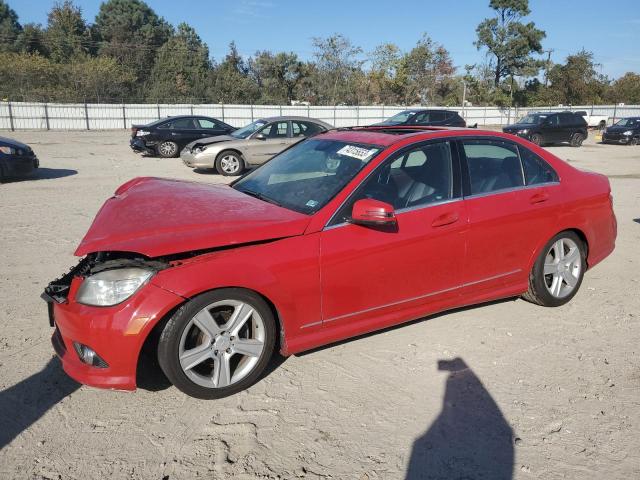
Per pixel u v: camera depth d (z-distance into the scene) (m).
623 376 3.54
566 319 4.41
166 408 3.13
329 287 3.38
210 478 2.57
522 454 2.78
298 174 3.96
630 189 11.55
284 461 2.69
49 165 14.86
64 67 50.25
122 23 76.25
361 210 3.29
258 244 3.20
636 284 5.28
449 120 19.80
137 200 3.69
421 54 58.88
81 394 3.25
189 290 2.92
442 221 3.75
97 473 2.59
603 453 2.79
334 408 3.15
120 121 36.25
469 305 4.33
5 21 79.94
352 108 42.38
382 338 4.03
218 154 13.16
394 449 2.80
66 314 2.98
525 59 61.28
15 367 3.53
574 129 25.25
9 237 6.73
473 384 3.42
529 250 4.27
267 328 3.28
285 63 60.16
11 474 2.57
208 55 68.12
